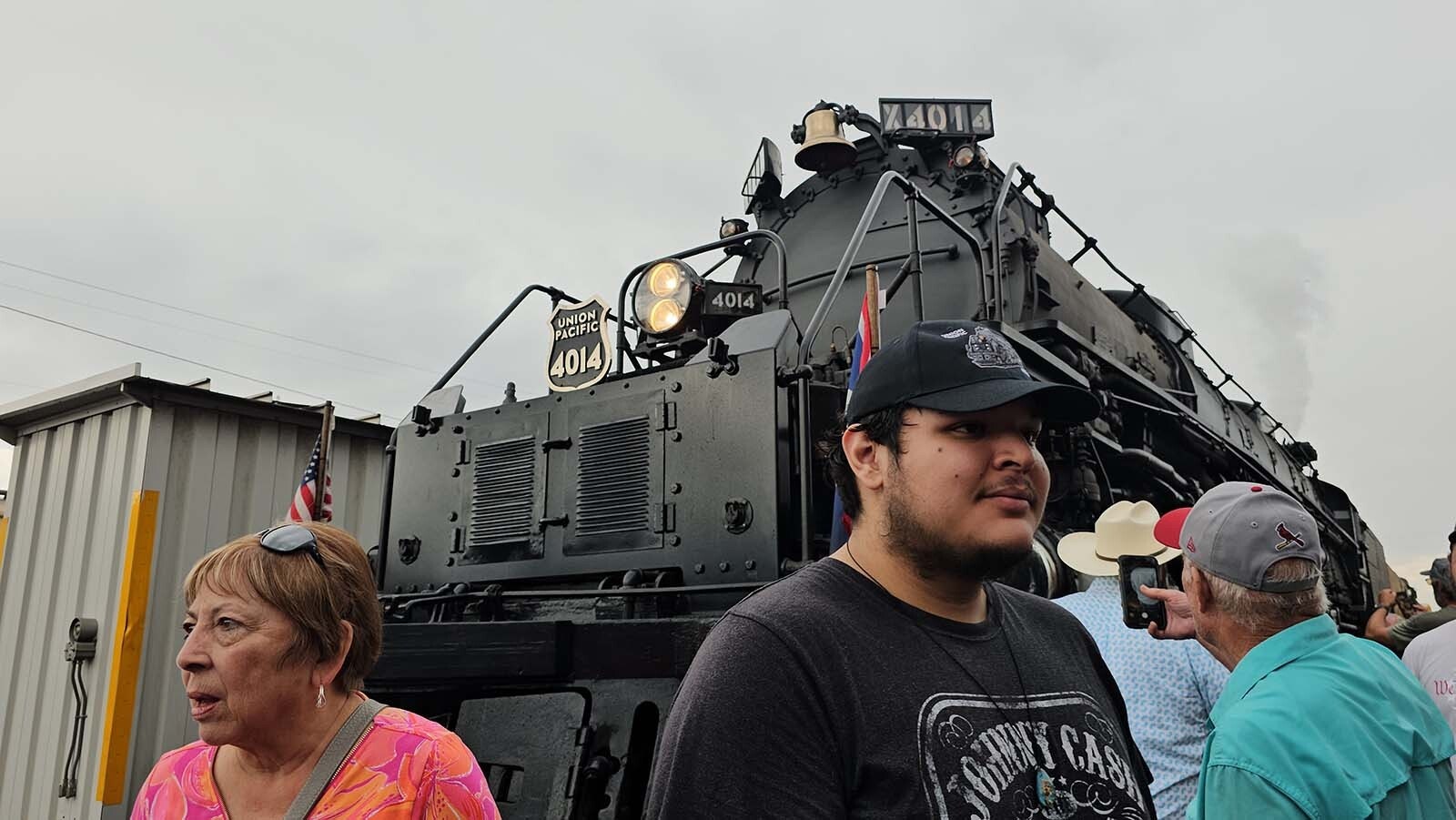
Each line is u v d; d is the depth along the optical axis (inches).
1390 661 78.6
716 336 166.1
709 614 124.6
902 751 54.4
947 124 265.1
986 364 61.0
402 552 178.9
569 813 115.2
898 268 246.1
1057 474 192.4
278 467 275.1
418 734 68.4
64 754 240.8
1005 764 56.8
